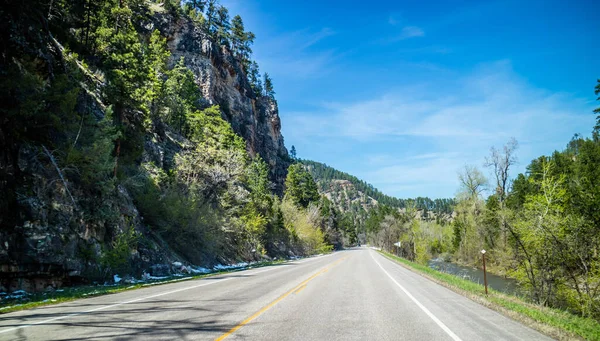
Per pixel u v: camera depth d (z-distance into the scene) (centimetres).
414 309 930
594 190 1839
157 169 3316
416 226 6106
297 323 729
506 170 3891
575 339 665
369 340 609
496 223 3962
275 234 5791
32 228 1352
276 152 12381
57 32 2753
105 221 1894
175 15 8331
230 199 3794
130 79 2647
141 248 2150
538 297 1823
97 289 1359
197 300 1021
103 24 3288
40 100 1523
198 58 8250
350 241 16125
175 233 2770
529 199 1969
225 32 10719
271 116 12838
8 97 1420
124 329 649
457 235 6181
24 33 1697
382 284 1547
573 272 1830
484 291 1379
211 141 4372
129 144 2670
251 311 852
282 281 1608
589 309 1598
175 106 5159
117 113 2583
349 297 1134
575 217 1786
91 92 2530
